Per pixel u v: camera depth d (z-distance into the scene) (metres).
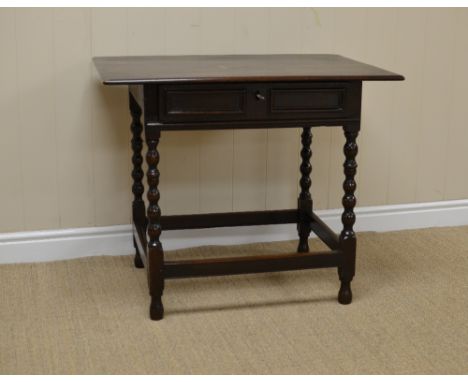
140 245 2.87
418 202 3.62
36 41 2.98
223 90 2.51
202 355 2.43
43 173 3.12
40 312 2.71
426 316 2.71
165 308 2.75
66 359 2.40
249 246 3.39
